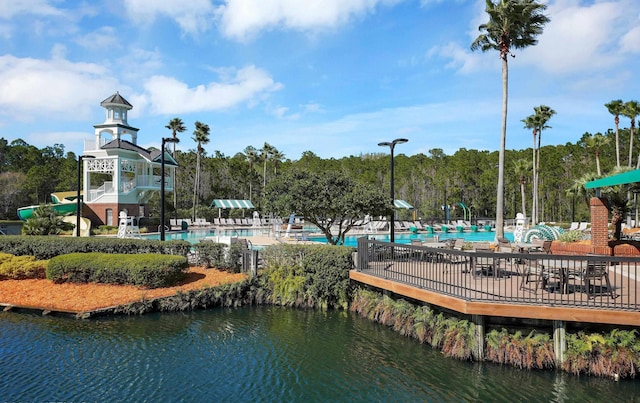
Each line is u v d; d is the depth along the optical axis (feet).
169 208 152.56
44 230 81.05
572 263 31.35
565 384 24.03
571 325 26.12
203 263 50.78
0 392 23.43
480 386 24.16
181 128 164.35
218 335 33.58
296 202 49.42
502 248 40.98
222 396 23.41
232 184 206.18
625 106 119.44
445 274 34.81
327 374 26.40
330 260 41.83
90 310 38.11
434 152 247.29
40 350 29.84
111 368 26.91
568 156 199.82
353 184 52.29
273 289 43.52
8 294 42.27
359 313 39.45
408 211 165.89
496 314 25.48
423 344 31.22
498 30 67.41
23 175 197.06
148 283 43.42
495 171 190.39
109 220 112.47
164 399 22.94
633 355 24.16
